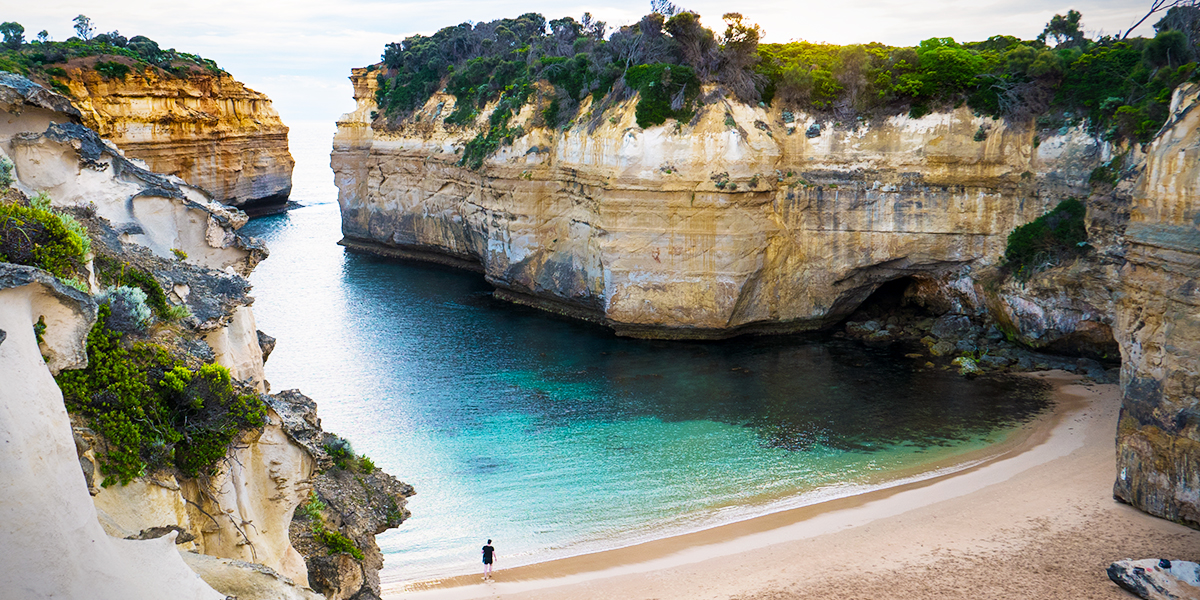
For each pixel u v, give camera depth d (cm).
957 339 4612
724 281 4756
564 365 4412
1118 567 2142
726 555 2412
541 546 2503
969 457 3117
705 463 3127
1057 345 4259
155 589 852
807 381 4091
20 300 868
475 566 2378
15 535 727
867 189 4644
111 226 1455
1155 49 3994
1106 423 3381
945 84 4481
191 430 1138
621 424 3547
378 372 4309
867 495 2806
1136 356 2530
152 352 1169
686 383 4088
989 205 4388
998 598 2116
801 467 3072
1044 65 4228
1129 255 2489
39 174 1458
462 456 3209
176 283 1413
